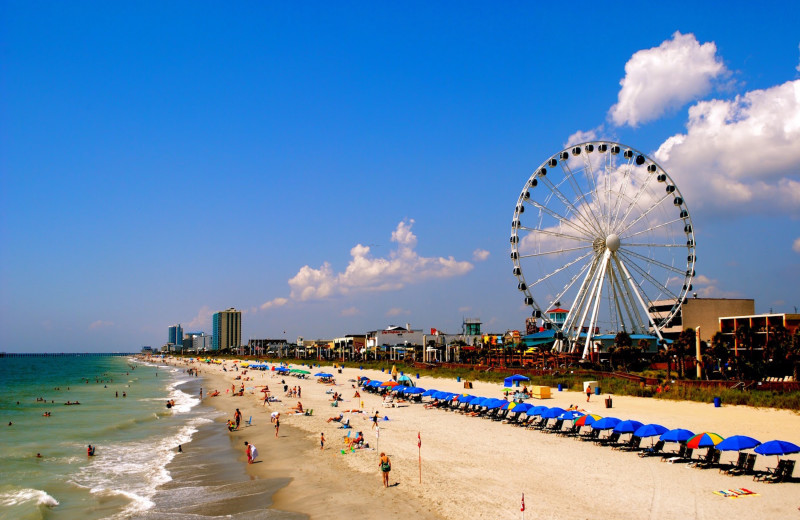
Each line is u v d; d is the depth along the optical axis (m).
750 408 51.69
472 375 95.88
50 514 29.25
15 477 37.31
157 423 62.41
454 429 46.47
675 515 23.70
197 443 49.00
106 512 29.30
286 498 29.81
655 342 105.12
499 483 29.64
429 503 26.88
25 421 65.44
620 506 25.16
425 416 54.56
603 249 92.94
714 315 114.19
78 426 60.62
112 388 122.75
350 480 32.12
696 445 29.80
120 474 37.88
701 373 72.69
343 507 27.17
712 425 42.41
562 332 96.00
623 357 85.75
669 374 70.56
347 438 43.19
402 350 175.25
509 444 39.50
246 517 27.23
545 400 60.44
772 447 27.42
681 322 113.00
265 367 181.50
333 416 59.19
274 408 71.00
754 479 27.97
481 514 24.91
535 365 103.25
